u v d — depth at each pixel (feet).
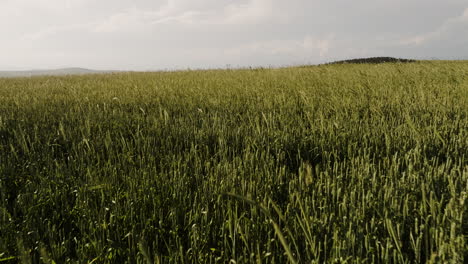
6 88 29.30
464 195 5.07
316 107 16.05
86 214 6.04
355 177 7.16
